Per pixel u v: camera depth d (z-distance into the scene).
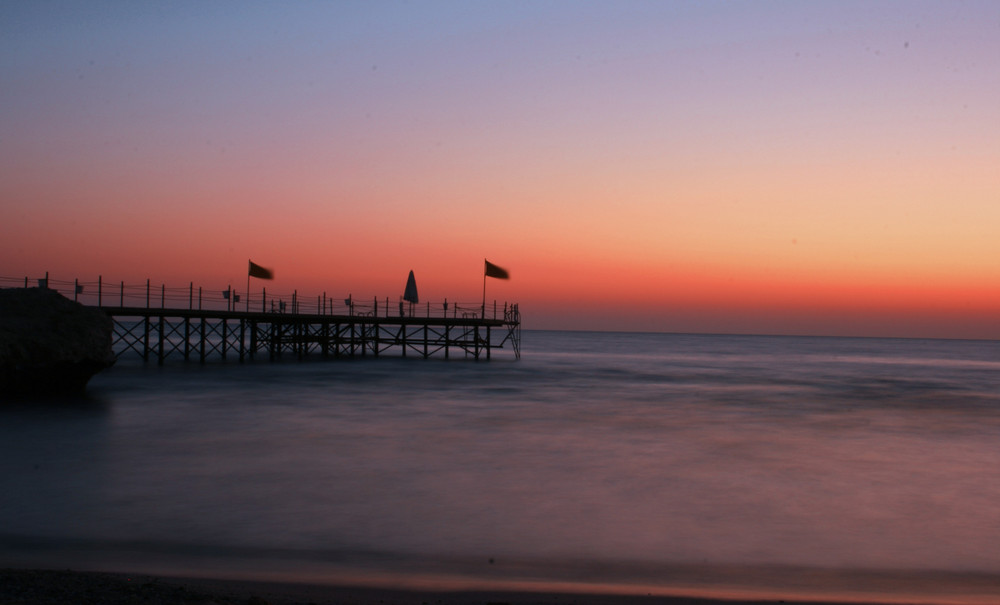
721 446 21.72
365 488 15.68
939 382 53.09
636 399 35.94
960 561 11.45
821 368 71.50
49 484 15.70
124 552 11.25
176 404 29.62
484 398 34.72
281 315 53.12
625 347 138.62
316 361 58.19
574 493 15.52
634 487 16.16
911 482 17.05
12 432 22.45
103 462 18.06
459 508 14.16
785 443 22.50
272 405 29.97
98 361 31.88
